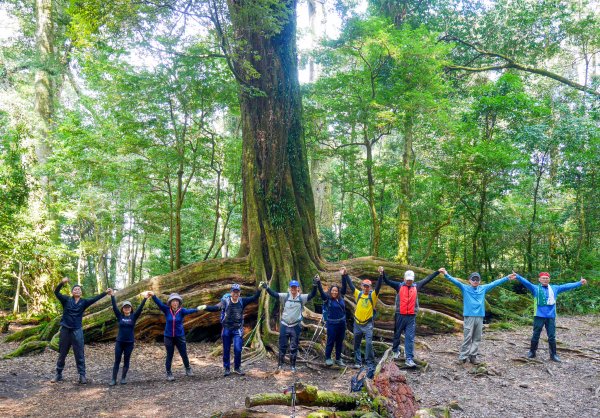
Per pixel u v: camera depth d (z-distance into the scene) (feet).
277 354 31.22
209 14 33.55
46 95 63.87
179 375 26.96
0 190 45.32
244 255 41.04
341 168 67.56
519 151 53.83
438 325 36.55
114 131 50.49
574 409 19.01
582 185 56.49
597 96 61.00
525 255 57.47
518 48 76.74
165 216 61.77
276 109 40.91
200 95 45.68
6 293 64.18
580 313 46.75
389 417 14.90
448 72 76.43
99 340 36.91
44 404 21.04
